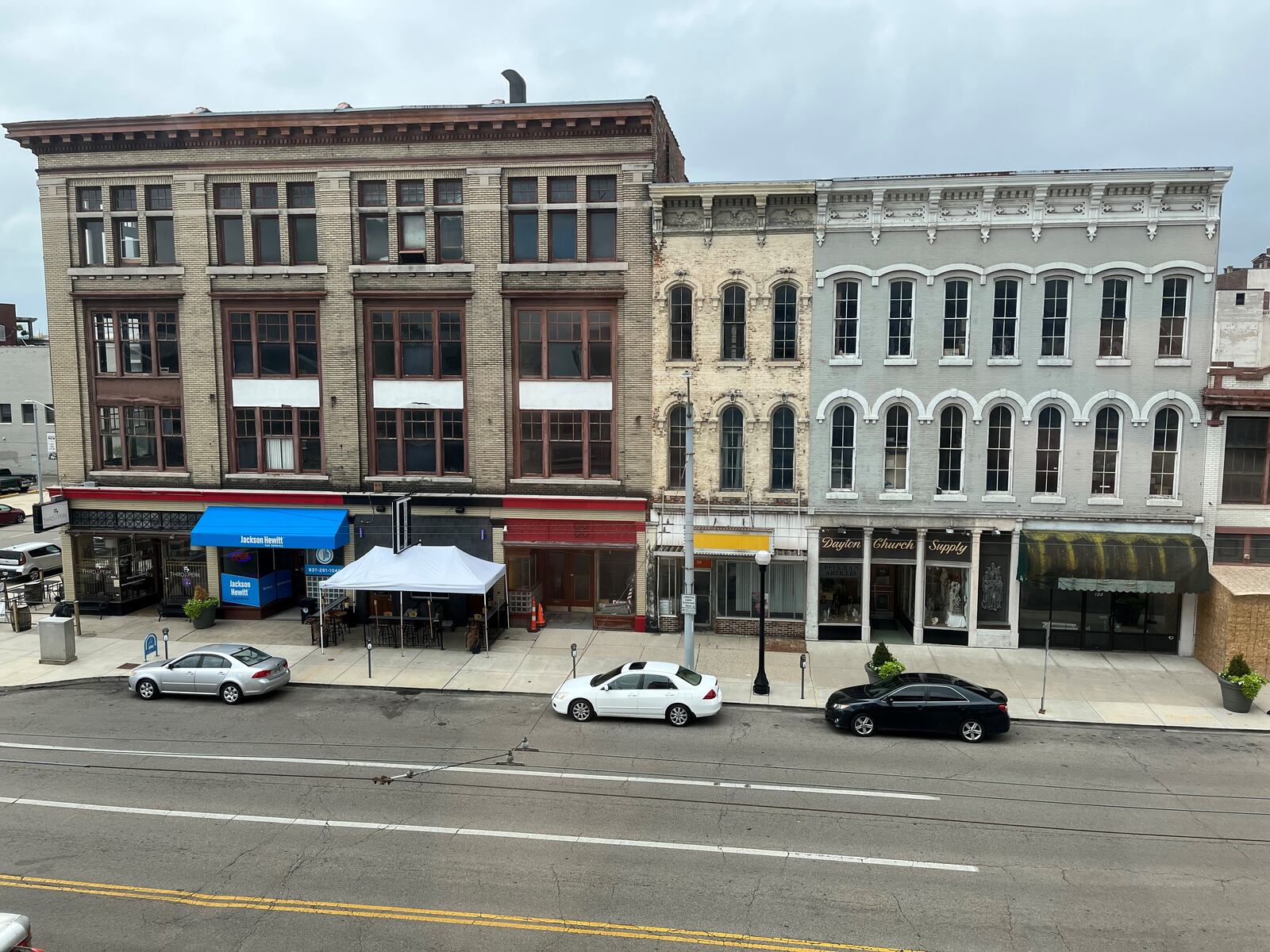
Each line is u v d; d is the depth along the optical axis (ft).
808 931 32.89
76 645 76.43
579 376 79.66
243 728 56.44
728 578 79.66
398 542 77.77
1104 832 41.39
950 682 55.83
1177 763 50.62
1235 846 40.09
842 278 74.59
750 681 66.39
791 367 75.97
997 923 33.50
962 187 71.41
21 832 41.19
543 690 64.23
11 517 148.56
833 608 78.33
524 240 79.41
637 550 79.56
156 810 43.68
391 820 42.57
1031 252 71.92
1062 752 52.37
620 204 76.64
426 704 61.62
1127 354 71.72
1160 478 72.74
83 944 31.91
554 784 47.06
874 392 75.20
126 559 87.86
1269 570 70.69
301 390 82.53
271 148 79.41
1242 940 32.37
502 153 77.30
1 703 62.13
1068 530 73.20
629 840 40.34
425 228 79.20
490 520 80.94
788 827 41.78
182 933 32.63
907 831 41.34
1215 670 68.54
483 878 36.70
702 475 78.23
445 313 80.74
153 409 84.74
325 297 80.48
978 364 73.51
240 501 83.30
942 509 75.36
